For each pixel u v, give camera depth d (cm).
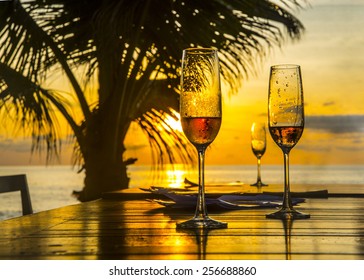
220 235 110
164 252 93
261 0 464
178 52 436
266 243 101
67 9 446
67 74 459
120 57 436
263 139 252
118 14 409
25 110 463
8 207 1591
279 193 193
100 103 454
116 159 442
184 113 120
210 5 432
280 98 138
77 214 149
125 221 133
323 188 230
